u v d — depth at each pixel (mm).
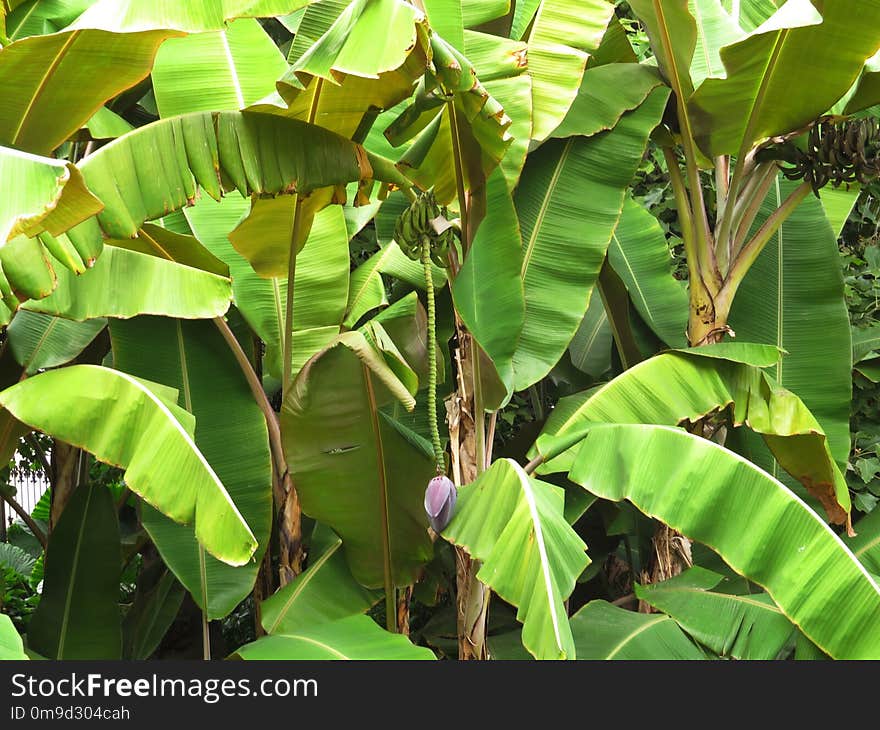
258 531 4312
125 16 2820
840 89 4051
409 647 3346
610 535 5523
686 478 3336
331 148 3422
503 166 3988
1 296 2775
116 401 3408
